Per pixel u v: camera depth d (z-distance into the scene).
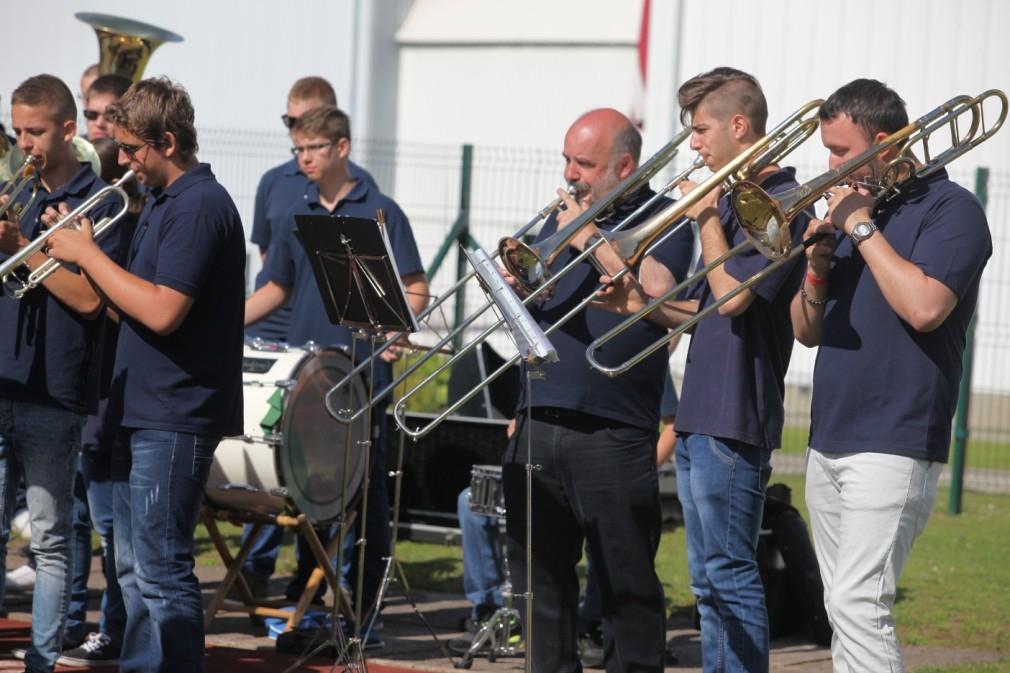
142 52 23.56
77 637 15.75
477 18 59.88
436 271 30.86
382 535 16.98
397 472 14.38
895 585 10.75
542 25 58.88
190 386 12.18
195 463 12.21
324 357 16.12
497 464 22.67
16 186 13.70
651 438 12.45
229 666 15.33
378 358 16.88
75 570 15.73
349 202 17.42
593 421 12.27
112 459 12.61
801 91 49.56
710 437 11.98
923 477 10.66
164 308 11.82
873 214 10.97
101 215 13.45
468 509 16.88
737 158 11.49
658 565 22.16
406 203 48.91
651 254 12.52
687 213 11.91
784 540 17.52
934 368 10.64
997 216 37.34
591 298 11.81
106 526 15.08
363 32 58.84
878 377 10.70
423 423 23.14
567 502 12.56
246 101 58.34
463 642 16.31
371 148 53.62
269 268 18.28
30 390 12.97
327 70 58.75
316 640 16.16
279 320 19.55
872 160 10.73
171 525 12.12
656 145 51.69
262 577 18.69
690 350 12.37
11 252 12.73
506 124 59.47
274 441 15.33
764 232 10.77
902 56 48.31
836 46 49.09
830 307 11.09
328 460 16.22
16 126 13.27
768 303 12.03
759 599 11.98
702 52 51.03
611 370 11.61
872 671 10.64
